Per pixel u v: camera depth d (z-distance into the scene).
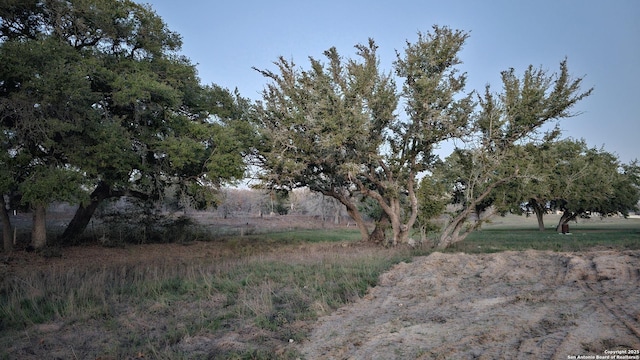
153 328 7.66
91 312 8.62
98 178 18.70
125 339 7.12
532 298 7.40
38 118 15.62
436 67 22.81
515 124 21.59
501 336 5.66
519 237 29.81
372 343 6.00
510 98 21.25
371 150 21.86
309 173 24.58
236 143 20.98
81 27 18.42
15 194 19.27
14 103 15.14
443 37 22.23
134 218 25.78
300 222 56.59
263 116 23.75
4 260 16.64
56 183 15.25
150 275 12.70
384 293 9.38
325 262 14.31
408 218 24.72
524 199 24.11
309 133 21.38
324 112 20.22
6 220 18.89
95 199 22.50
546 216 93.69
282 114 23.20
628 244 19.75
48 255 18.03
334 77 21.44
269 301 8.81
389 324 6.86
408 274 10.70
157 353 6.30
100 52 19.59
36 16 18.69
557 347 5.04
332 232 42.00
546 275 9.08
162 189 22.42
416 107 21.97
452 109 22.52
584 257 9.87
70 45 18.80
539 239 26.80
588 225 55.84
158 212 26.73
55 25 18.42
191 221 28.89
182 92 21.02
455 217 22.70
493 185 22.03
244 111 25.61
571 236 29.81
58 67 15.45
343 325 7.11
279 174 23.05
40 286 10.87
